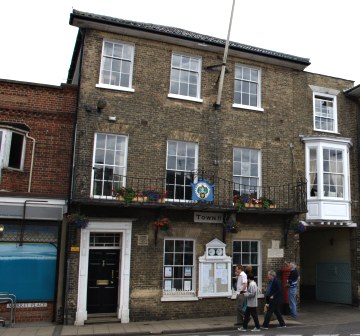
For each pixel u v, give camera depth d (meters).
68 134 13.05
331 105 16.86
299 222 14.84
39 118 12.85
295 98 16.06
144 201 12.58
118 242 13.04
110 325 11.86
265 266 14.42
